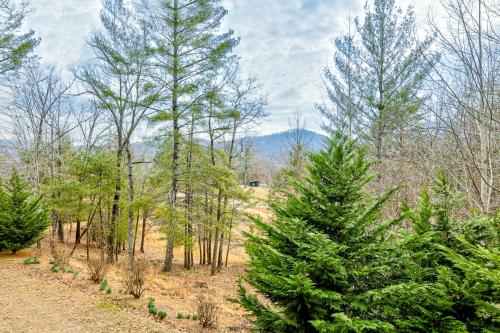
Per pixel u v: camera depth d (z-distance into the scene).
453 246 4.30
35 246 19.78
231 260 28.80
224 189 18.61
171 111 16.91
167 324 9.05
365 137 11.91
